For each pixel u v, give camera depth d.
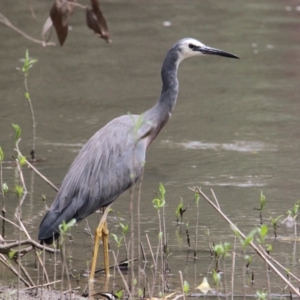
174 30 26.48
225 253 7.45
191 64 23.09
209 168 14.41
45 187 13.32
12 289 8.81
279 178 13.78
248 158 14.97
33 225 11.40
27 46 24.36
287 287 9.23
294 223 10.90
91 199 10.09
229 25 27.27
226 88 20.31
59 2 9.56
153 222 11.64
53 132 16.64
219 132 16.75
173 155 15.23
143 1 31.53
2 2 30.52
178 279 9.51
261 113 18.08
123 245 10.80
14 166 14.46
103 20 9.81
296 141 16.05
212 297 8.89
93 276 9.55
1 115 17.83
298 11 29.73
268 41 25.17
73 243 10.99
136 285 9.30
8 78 20.97
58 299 8.48
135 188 13.20
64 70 21.94
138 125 8.39
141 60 22.98
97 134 10.51
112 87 20.33
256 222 11.55
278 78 21.27
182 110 18.39
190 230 11.29
